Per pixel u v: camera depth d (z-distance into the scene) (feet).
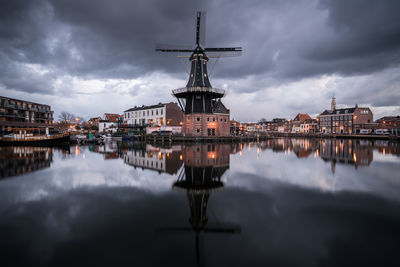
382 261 15.79
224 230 20.62
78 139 173.58
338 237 19.24
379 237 19.15
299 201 28.60
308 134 343.26
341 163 62.69
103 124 319.68
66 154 84.43
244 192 32.86
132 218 23.30
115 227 21.17
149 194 31.83
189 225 21.72
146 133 212.02
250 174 46.37
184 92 172.96
